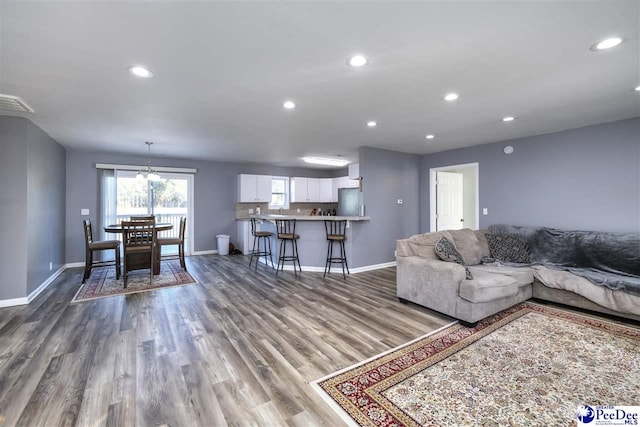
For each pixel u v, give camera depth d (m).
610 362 2.16
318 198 8.20
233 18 1.63
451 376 2.00
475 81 2.49
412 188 5.93
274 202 7.93
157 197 6.36
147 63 2.14
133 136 4.38
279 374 2.02
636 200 3.48
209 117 3.44
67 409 1.66
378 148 5.36
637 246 3.11
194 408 1.68
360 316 3.08
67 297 3.66
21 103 2.93
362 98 2.87
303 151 5.69
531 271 3.47
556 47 1.96
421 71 2.30
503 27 1.74
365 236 5.20
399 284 3.53
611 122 3.65
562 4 1.53
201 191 6.86
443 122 3.70
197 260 6.17
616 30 1.77
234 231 7.31
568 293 3.20
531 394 1.81
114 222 5.79
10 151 3.37
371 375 2.01
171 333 2.66
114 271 5.09
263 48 1.96
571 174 4.00
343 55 2.05
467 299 2.78
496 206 4.82
